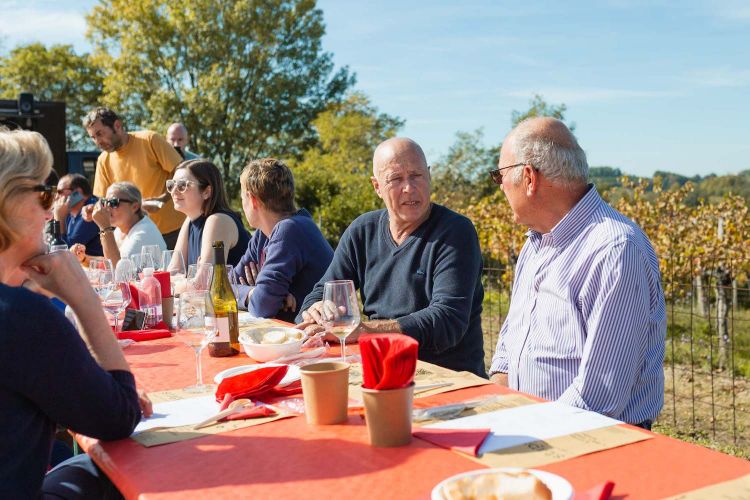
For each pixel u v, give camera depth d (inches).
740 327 298.4
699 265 315.9
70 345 55.0
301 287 134.7
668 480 45.5
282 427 60.4
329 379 59.7
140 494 47.6
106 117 233.8
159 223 237.9
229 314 93.0
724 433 167.2
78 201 230.5
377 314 113.7
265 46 1213.1
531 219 86.5
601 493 41.7
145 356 94.3
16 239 62.0
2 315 52.3
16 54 1523.1
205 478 49.8
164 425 62.7
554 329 83.8
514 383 90.3
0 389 52.9
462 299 102.9
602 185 566.6
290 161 1235.2
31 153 62.1
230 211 166.6
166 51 1195.3
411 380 54.3
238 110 1205.7
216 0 1179.9
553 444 52.7
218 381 76.2
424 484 46.6
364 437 56.5
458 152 1083.3
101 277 119.7
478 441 53.1
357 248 117.7
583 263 80.3
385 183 107.6
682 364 240.1
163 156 238.7
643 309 76.4
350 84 1378.0
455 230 106.6
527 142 84.3
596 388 75.9
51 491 64.9
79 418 55.7
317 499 45.1
